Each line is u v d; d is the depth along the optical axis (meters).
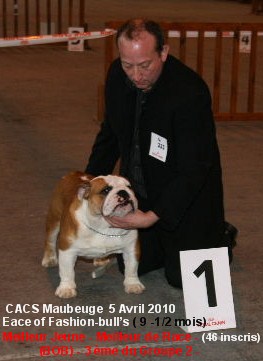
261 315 4.67
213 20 22.62
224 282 4.52
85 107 10.95
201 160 4.47
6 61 14.90
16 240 5.88
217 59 10.16
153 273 5.33
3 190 7.14
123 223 4.39
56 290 4.91
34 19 20.95
